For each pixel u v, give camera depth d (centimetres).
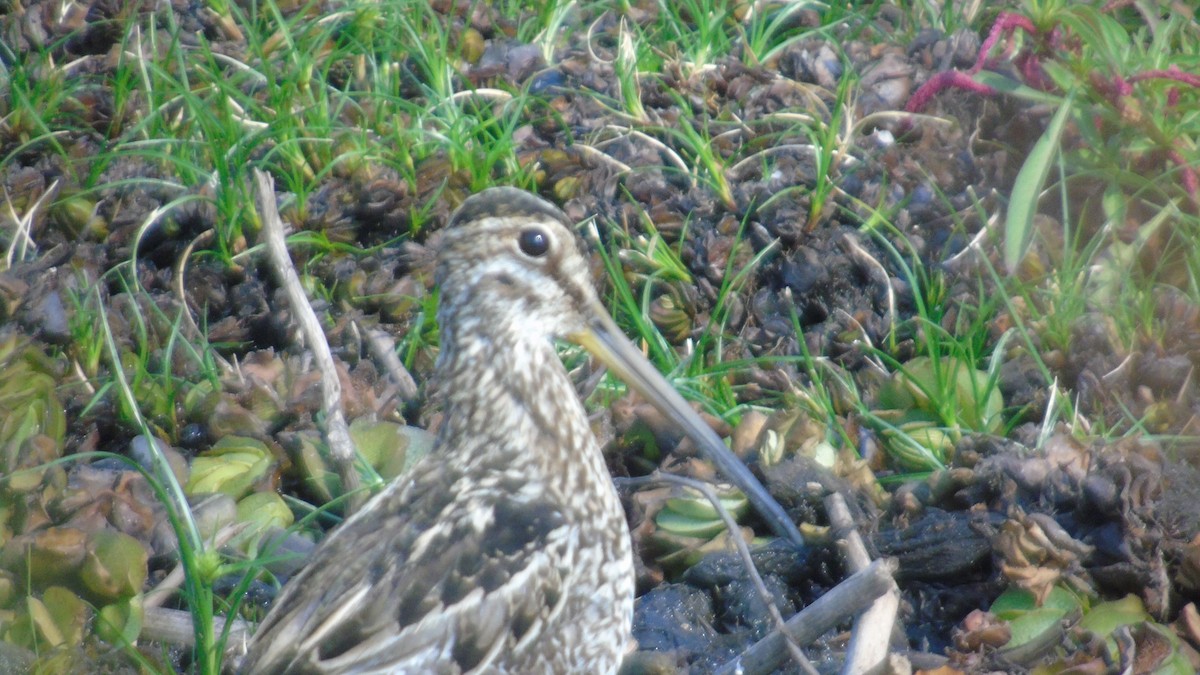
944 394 998
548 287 759
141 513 908
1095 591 880
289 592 701
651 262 1127
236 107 1273
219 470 962
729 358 1088
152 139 1230
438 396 1023
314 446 977
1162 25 1166
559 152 1232
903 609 898
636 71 1319
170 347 1015
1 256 1150
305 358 1068
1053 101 1132
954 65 1302
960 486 941
